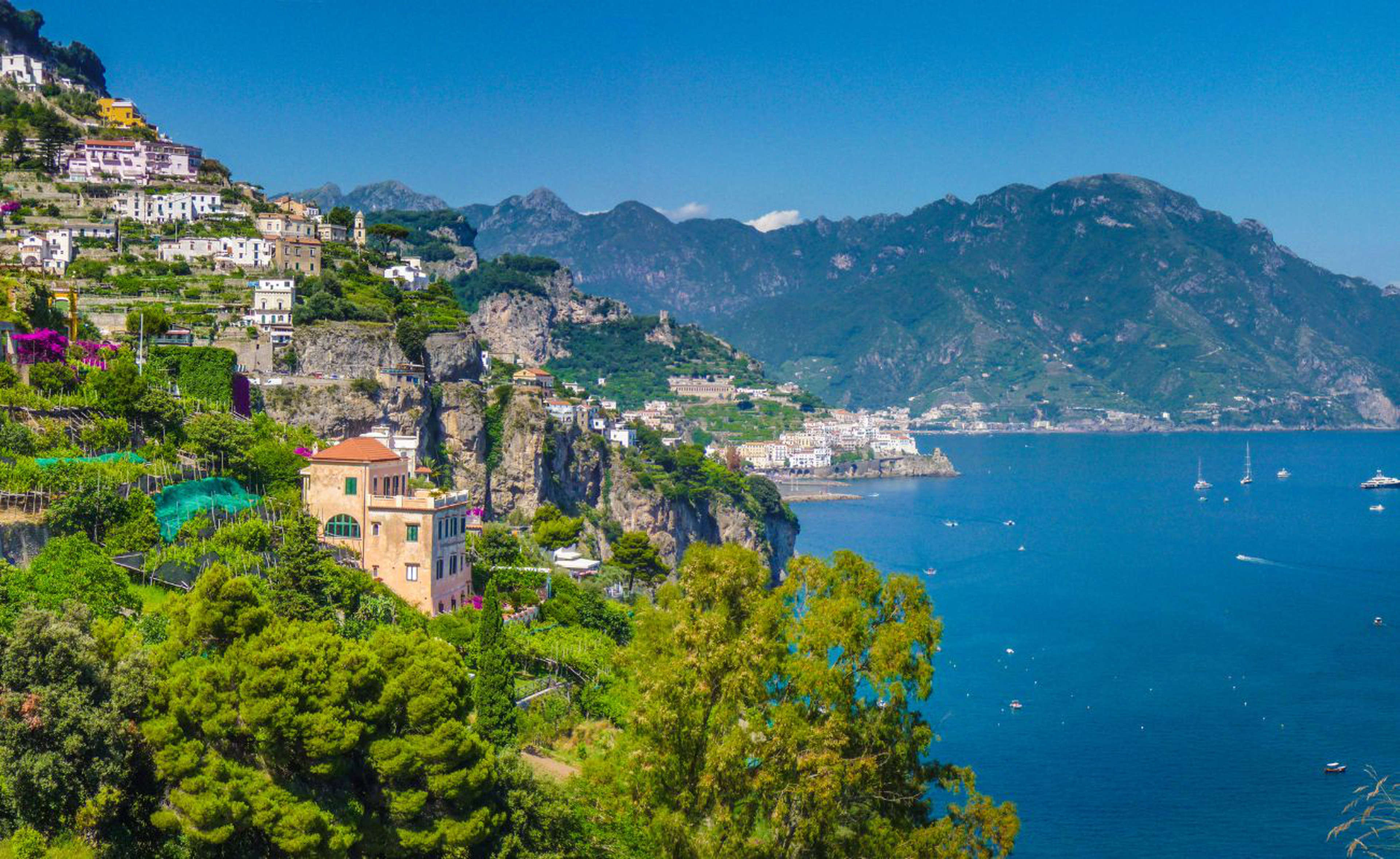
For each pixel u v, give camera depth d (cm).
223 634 11094
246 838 9756
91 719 9350
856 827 10306
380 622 14562
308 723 9900
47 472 14462
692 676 10012
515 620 16750
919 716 10850
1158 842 18488
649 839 10631
